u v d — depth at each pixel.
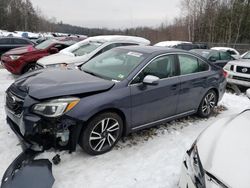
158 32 45.66
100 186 3.10
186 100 4.86
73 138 3.38
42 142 3.35
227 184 1.98
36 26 72.56
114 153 3.82
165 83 4.35
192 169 2.41
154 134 4.55
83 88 3.46
